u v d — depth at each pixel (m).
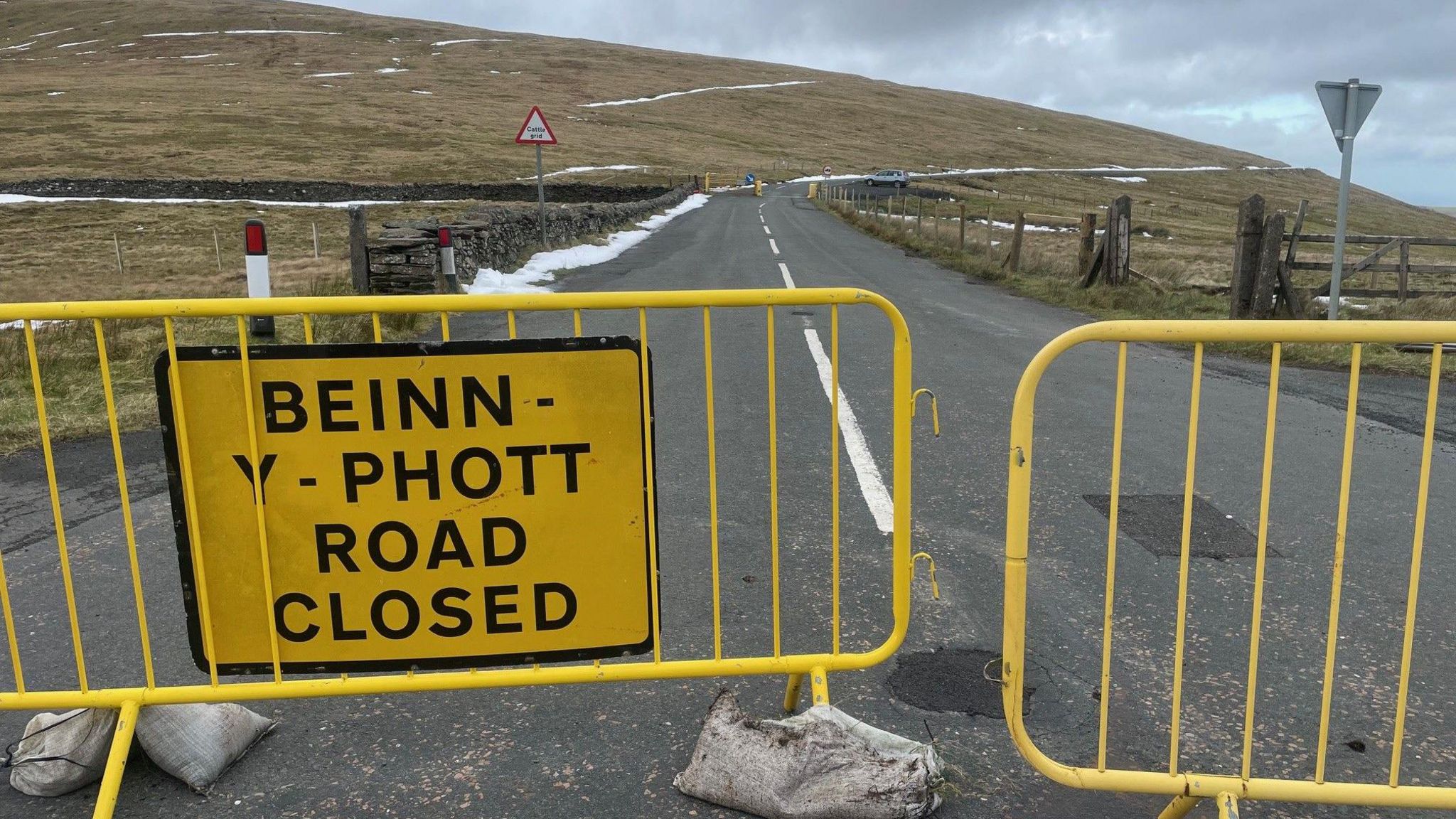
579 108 112.06
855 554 4.14
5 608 2.53
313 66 123.12
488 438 2.59
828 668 2.77
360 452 2.56
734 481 5.16
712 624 3.47
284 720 2.91
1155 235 44.84
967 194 75.12
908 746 2.54
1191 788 2.32
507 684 2.64
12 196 43.22
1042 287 14.73
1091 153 134.25
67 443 5.85
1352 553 4.14
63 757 2.54
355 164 63.00
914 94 167.88
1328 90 9.70
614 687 3.09
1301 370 8.48
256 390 2.51
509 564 2.66
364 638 2.64
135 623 3.50
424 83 115.00
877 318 11.21
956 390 7.48
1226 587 3.79
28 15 154.88
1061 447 5.83
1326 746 2.49
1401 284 12.18
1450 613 3.56
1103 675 2.36
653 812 2.44
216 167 57.03
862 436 6.06
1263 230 11.52
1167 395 7.38
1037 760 2.35
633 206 32.28
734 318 10.91
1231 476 5.25
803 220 37.81
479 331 9.59
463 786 2.56
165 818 2.44
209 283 21.00
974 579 3.87
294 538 2.58
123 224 36.62
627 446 2.65
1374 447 5.85
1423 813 2.46
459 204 45.19
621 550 2.70
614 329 9.93
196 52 129.12
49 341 8.60
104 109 77.94
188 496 2.54
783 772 2.43
